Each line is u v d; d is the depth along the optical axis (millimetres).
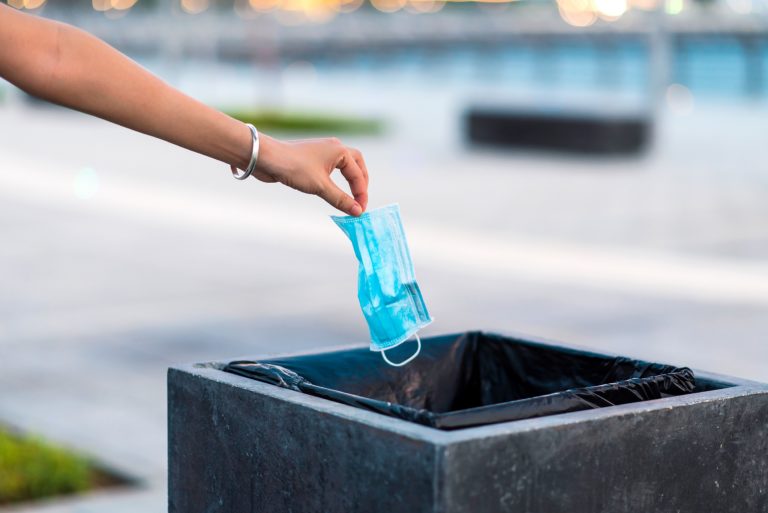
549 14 52625
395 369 2781
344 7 84875
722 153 21750
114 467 5125
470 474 1910
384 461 1980
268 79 44031
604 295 9359
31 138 23562
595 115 21125
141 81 2047
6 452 4980
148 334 7941
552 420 2027
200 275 10227
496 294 9391
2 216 13672
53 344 7648
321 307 8875
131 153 20891
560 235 12422
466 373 2906
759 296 9328
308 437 2127
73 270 10438
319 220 13484
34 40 1952
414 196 15641
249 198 15258
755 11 39125
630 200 15406
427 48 61438
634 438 2107
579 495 2047
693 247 11680
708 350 7461
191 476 2426
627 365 2604
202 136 2127
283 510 2205
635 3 44219
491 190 16406
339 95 34562
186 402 2416
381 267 2275
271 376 2344
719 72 37969
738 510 2281
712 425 2221
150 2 77562
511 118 22203
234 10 75562
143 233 12570
